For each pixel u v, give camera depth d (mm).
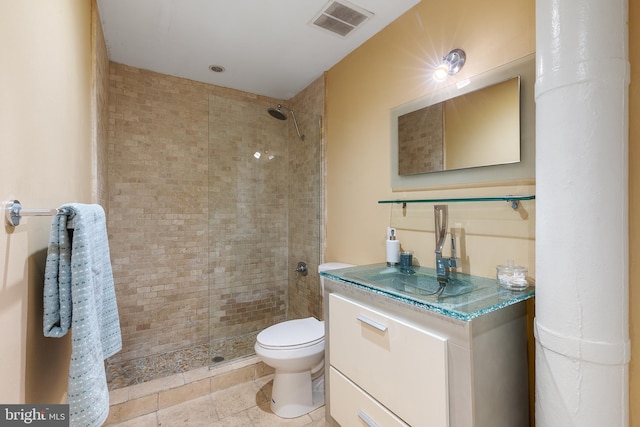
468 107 1394
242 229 2654
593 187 855
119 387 1820
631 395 890
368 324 1225
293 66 2332
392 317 1143
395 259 1660
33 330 777
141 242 2311
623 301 854
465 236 1402
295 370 1711
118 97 2238
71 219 808
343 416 1389
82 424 766
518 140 1213
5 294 619
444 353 949
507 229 1252
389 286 1275
